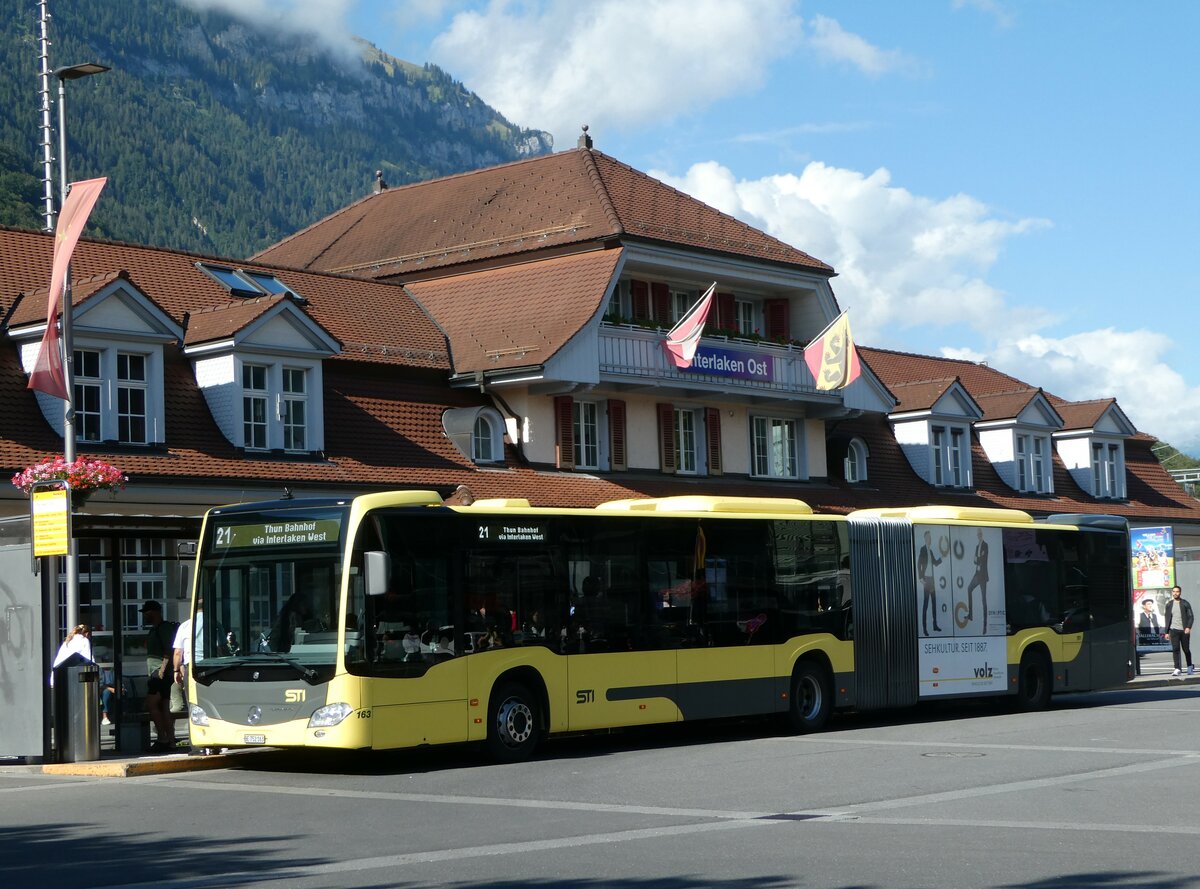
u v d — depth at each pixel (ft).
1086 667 99.14
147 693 74.59
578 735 82.53
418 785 57.82
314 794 55.42
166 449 98.78
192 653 65.57
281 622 63.52
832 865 36.47
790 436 150.00
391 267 141.79
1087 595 100.12
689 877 35.14
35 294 98.48
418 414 118.01
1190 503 199.72
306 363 108.17
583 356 123.44
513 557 68.08
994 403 176.96
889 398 155.43
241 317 104.32
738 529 78.64
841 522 84.58
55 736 67.72
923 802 48.75
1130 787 52.06
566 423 125.80
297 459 106.22
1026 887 33.22
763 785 54.29
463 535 66.23
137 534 70.74
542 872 36.24
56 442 93.50
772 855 38.19
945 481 164.66
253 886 35.29
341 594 62.13
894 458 161.99
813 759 63.72
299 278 124.67
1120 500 188.55
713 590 76.84
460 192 150.00
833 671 82.48
